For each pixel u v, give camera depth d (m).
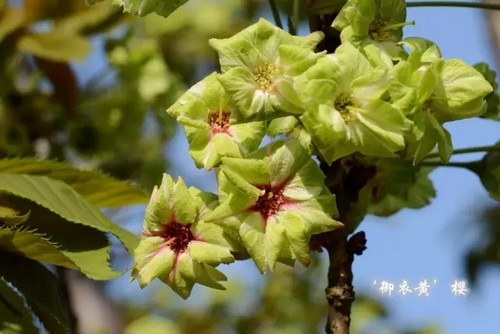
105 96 1.19
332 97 0.72
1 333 0.83
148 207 0.75
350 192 0.78
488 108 0.84
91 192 0.86
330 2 0.77
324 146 0.72
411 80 0.74
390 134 0.73
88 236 0.81
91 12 1.08
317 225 0.73
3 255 0.80
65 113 1.14
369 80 0.73
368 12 0.75
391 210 0.86
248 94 0.73
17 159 0.83
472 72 0.75
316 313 1.84
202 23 1.60
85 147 1.16
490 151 0.84
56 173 0.84
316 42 0.74
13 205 0.82
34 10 1.07
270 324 1.84
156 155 1.23
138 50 1.21
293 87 0.72
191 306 1.86
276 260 0.73
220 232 0.74
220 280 0.75
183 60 1.59
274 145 0.73
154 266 0.75
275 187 0.73
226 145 0.73
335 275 0.77
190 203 0.74
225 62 0.73
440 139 0.75
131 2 0.77
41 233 0.82
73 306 1.00
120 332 1.24
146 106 1.20
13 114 1.13
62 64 1.12
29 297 0.79
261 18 0.74
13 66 1.12
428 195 0.86
